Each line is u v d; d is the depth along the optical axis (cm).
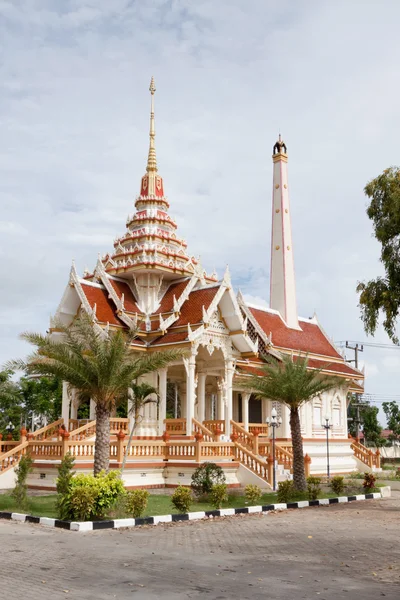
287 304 5138
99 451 2205
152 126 4628
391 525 1869
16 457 2902
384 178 2662
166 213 4359
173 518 1930
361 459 4794
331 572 1192
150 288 3838
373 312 2666
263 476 3064
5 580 1080
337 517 2073
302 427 4419
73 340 2331
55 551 1366
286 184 5547
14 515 1900
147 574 1152
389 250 2625
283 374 2784
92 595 993
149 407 3488
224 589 1047
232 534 1664
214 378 4341
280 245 5338
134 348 3353
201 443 2989
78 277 3531
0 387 5150
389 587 1076
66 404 3416
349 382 4991
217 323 3544
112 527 1756
